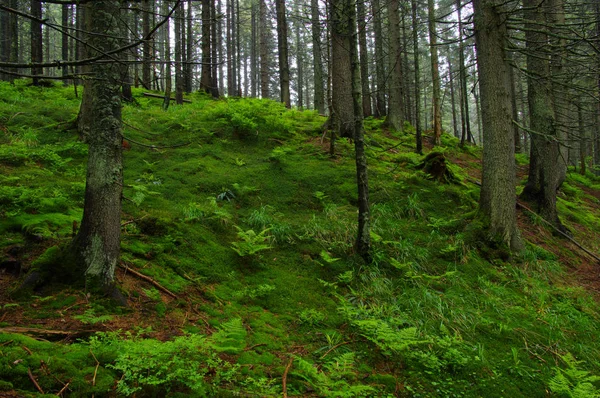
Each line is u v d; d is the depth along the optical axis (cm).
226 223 691
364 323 460
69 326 353
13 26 1697
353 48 643
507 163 804
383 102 2350
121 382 274
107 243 426
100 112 432
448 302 589
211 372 329
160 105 1523
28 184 669
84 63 230
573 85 787
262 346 414
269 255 641
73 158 862
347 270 634
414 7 1465
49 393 253
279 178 914
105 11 414
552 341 547
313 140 1190
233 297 513
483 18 813
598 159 2800
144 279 477
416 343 453
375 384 388
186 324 417
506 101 811
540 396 440
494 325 560
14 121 1005
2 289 404
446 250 732
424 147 1543
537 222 981
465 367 450
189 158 959
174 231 609
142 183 784
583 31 734
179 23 1249
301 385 354
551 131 1004
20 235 495
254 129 1149
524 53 814
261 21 2080
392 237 752
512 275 723
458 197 964
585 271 841
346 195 888
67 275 416
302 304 536
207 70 1914
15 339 295
